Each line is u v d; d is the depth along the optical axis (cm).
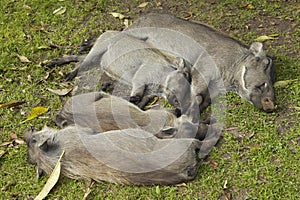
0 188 436
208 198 424
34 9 541
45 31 521
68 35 518
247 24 513
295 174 430
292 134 446
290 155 437
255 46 473
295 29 504
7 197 432
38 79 488
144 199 425
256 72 464
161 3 538
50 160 438
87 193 430
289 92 466
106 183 433
